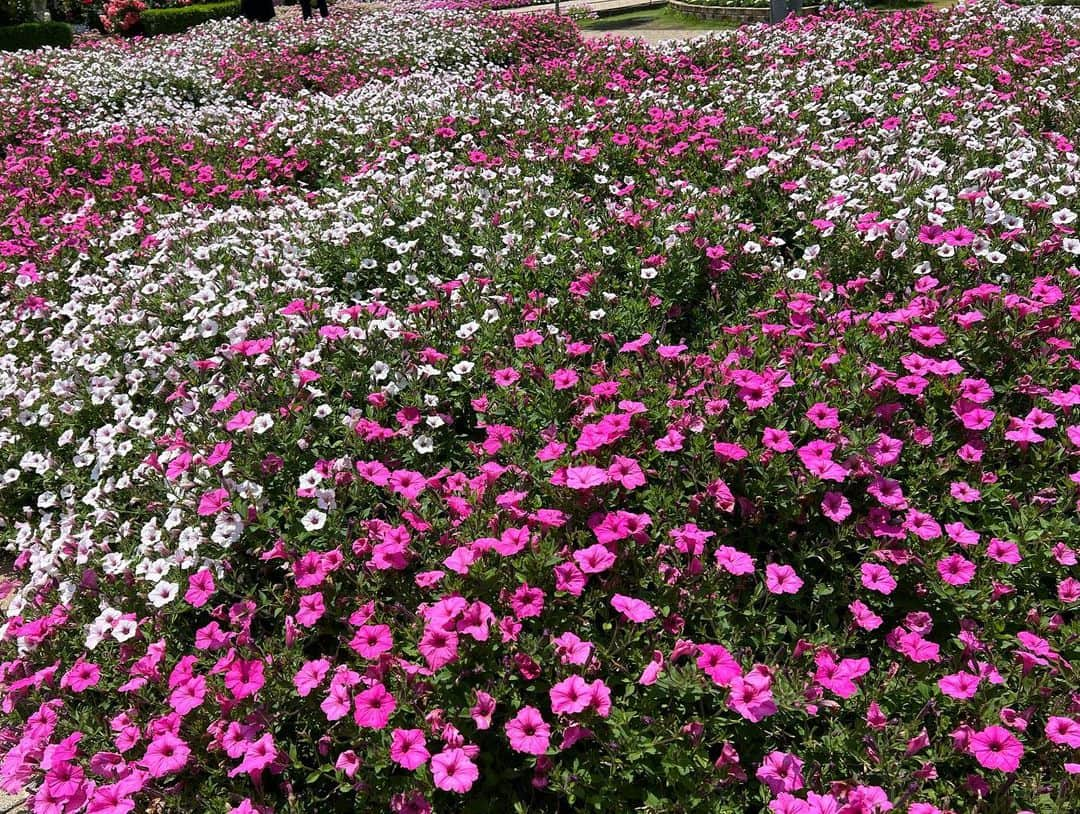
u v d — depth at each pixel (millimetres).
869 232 5070
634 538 3211
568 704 2631
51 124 11812
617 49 13977
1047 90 8320
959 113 7734
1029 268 4867
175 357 5055
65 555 3771
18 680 3363
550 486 3531
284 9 33938
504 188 7102
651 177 7164
